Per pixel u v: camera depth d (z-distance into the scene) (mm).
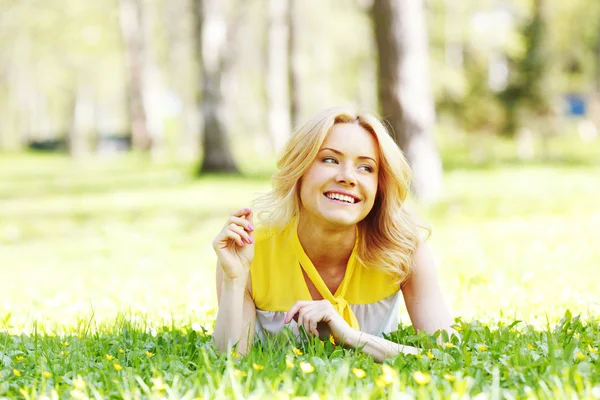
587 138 41719
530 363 3361
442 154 33156
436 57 34500
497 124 30172
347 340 3703
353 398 2941
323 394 2992
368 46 40938
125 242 11812
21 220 15953
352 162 3738
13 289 7141
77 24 45375
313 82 45688
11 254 11266
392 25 14773
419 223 4086
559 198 15531
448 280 6488
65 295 6477
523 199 15625
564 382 3055
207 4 24562
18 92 62125
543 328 4344
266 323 4062
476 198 16031
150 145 38781
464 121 30734
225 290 3854
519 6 35156
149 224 14250
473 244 9352
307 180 3783
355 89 46969
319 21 39344
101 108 70625
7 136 63188
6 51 53875
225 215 14977
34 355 3834
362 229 3967
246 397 3002
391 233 3924
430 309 4016
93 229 13977
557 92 29969
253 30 44188
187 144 45031
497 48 32969
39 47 50375
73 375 3447
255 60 49188
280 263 4000
